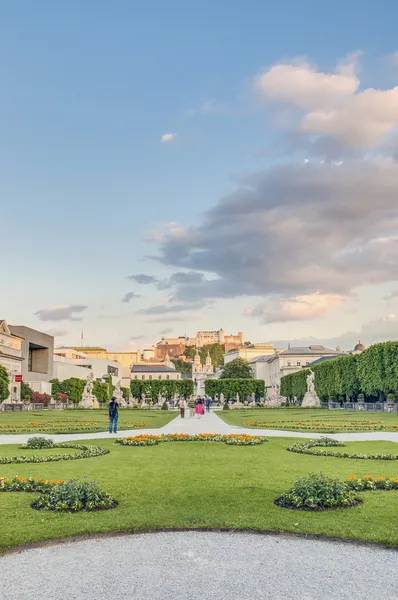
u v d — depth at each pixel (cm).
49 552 980
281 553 967
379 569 891
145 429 3894
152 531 1101
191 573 873
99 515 1196
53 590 807
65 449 2500
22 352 11544
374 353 7244
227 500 1342
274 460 2064
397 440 2861
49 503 1274
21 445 2647
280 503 1302
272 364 17812
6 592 802
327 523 1122
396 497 1359
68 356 16950
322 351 16200
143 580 843
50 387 12025
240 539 1047
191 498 1367
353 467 1866
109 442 2827
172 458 2148
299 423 4375
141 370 19412
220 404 12325
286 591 800
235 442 2666
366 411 6900
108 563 920
